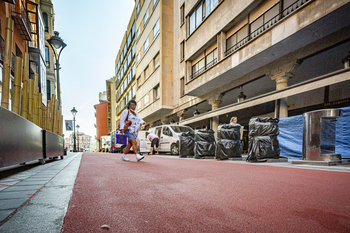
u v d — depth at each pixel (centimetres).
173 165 473
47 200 165
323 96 978
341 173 322
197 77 1280
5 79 367
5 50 359
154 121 2327
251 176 301
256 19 915
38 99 551
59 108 800
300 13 673
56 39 1081
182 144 920
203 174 323
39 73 1283
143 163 530
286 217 135
